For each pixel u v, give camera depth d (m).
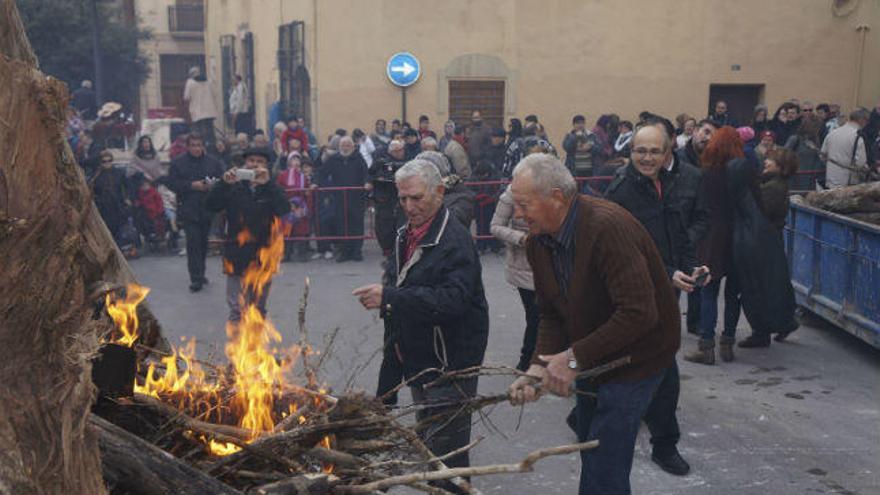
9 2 2.34
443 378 3.68
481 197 12.99
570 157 14.44
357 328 8.76
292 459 3.16
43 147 2.04
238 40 25.67
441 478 2.93
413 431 3.34
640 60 18.42
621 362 3.69
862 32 18.89
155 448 2.61
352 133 17.17
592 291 3.83
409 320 4.38
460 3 17.67
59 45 27.47
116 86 29.83
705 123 9.30
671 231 5.71
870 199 8.02
